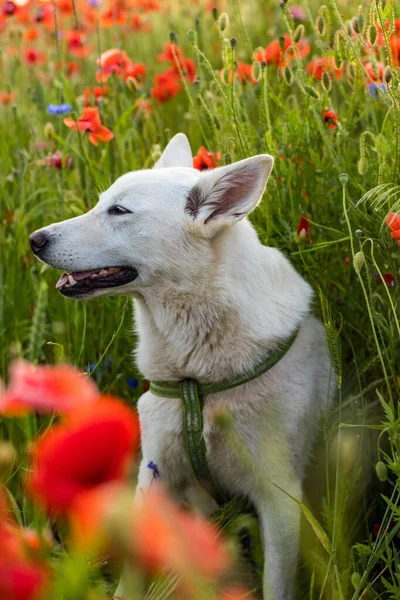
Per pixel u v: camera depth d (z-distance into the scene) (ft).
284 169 11.54
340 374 7.89
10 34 20.45
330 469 10.61
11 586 1.72
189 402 9.61
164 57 16.65
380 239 9.84
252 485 9.82
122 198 9.76
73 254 9.61
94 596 2.38
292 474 9.80
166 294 9.75
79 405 1.90
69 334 12.24
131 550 1.66
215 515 9.81
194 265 9.55
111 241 9.65
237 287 9.61
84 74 19.83
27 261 13.56
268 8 21.40
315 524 7.11
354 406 10.62
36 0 19.58
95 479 1.76
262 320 9.59
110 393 12.26
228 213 9.48
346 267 11.37
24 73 20.98
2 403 1.91
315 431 10.43
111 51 16.12
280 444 9.59
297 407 9.71
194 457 9.72
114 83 15.99
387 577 9.40
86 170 13.89
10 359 12.15
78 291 9.78
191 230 9.52
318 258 11.50
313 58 16.71
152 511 1.70
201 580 2.06
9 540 1.87
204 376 9.70
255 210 12.00
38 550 2.73
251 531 9.91
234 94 11.76
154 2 21.63
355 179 10.73
